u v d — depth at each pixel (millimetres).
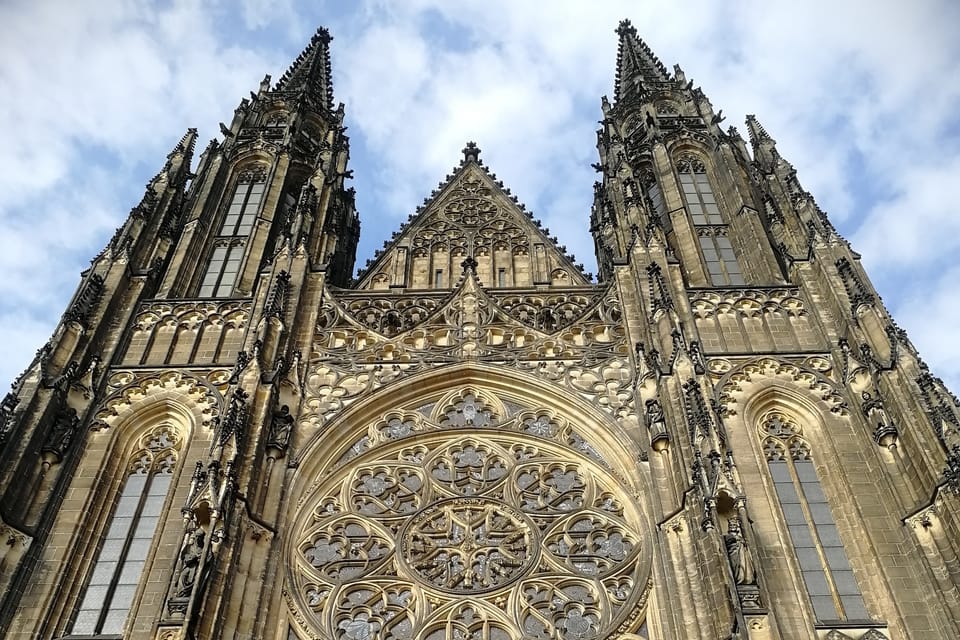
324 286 69500
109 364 62781
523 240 77875
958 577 48375
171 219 77188
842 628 47781
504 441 59250
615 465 57188
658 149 86875
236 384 56656
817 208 73750
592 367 62656
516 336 65562
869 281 65312
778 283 70188
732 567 45062
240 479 51625
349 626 49344
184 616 43219
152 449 59094
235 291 72188
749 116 88875
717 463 49000
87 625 49531
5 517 51156
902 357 57531
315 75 108062
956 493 49531
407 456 58562
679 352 57688
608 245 77625
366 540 53531
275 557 50781
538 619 49219
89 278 67000
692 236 77062
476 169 84438
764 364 62281
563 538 53406
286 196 85750
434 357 63781
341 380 62312
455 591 50500
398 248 76625
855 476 55406
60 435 56594
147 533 54188
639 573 50688
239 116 94250
